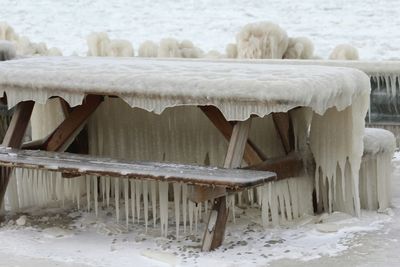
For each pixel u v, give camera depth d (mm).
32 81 6016
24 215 6770
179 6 23547
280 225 6258
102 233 6223
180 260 5434
